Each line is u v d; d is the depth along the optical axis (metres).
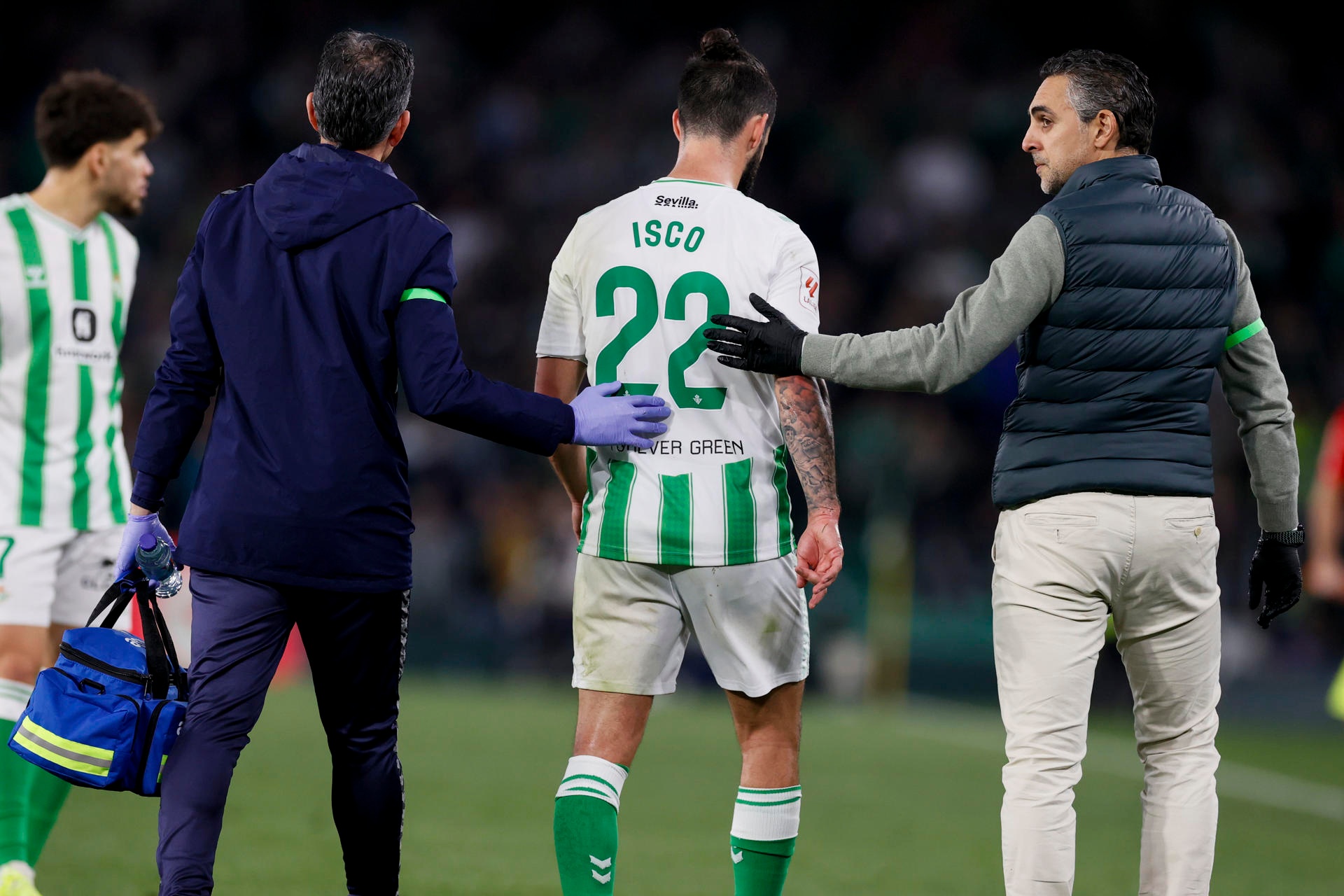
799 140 64.69
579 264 12.29
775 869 12.41
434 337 11.27
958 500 51.69
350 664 11.71
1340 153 65.81
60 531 14.49
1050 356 11.78
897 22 68.06
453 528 49.19
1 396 14.30
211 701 11.30
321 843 17.58
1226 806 24.89
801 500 46.00
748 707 12.42
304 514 11.23
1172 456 11.72
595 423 11.60
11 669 14.04
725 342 11.77
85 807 19.36
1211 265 11.80
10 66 63.12
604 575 12.12
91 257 14.81
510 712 33.03
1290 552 13.06
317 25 66.00
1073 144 12.15
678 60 67.12
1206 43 66.94
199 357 11.55
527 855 17.61
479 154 63.38
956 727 35.62
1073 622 11.73
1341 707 24.58
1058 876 11.36
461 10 68.25
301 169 11.46
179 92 62.75
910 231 60.72
